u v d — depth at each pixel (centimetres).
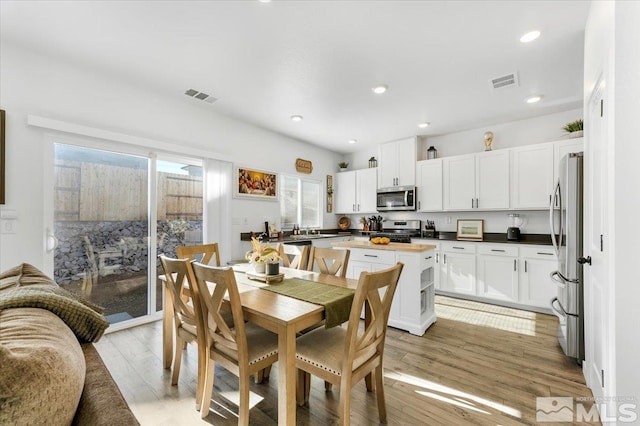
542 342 264
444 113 374
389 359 234
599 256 161
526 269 355
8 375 54
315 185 559
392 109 359
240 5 183
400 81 285
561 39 216
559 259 244
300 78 279
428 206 462
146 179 311
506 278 369
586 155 195
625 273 123
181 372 214
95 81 269
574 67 257
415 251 285
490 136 414
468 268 399
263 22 199
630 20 121
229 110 363
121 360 229
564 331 234
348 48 229
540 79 280
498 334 283
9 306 91
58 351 70
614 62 126
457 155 441
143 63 253
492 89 303
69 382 67
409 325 287
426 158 494
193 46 227
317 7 185
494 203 400
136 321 298
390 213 546
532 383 199
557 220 261
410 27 204
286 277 219
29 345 67
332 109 360
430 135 476
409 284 290
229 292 142
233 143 392
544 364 225
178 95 319
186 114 339
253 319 150
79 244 267
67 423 66
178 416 168
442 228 479
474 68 260
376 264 315
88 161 272
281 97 324
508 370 216
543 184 363
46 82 243
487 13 190
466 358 235
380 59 245
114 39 219
